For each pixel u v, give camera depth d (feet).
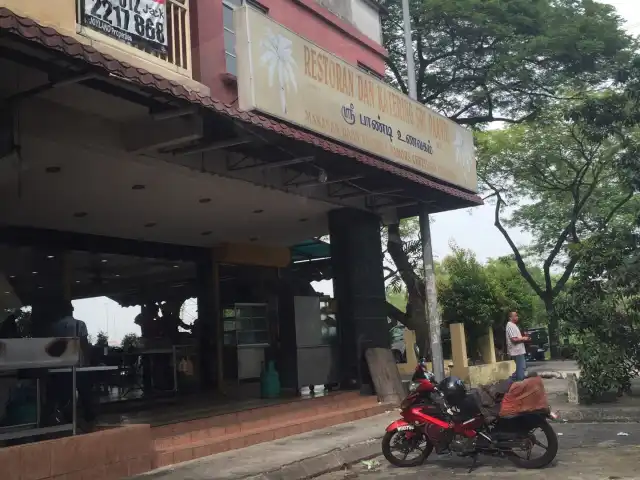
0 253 34.32
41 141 23.20
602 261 37.96
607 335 37.73
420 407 25.67
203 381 45.47
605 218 90.74
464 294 60.18
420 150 38.93
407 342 66.39
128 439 23.59
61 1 20.84
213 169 30.22
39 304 35.58
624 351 37.68
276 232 46.70
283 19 37.63
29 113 22.63
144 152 26.27
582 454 25.91
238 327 46.50
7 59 18.84
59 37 17.93
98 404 34.58
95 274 39.47
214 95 29.45
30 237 36.01
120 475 23.00
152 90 21.12
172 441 27.25
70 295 37.45
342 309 42.73
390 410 40.50
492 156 86.48
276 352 48.44
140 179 29.89
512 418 23.99
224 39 30.94
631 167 42.52
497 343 66.13
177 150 27.30
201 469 24.30
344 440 30.40
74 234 38.52
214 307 46.73
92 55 18.81
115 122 25.57
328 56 31.17
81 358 27.35
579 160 84.64
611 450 26.48
